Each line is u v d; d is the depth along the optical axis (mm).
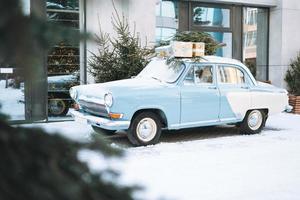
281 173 5648
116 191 1242
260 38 14250
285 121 10992
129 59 10344
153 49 10383
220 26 13484
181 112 7918
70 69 10453
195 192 4758
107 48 10273
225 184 5105
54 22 1219
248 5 13742
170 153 6926
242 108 8711
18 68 1023
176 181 5203
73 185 1108
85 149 1349
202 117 8203
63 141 1259
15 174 1088
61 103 10289
